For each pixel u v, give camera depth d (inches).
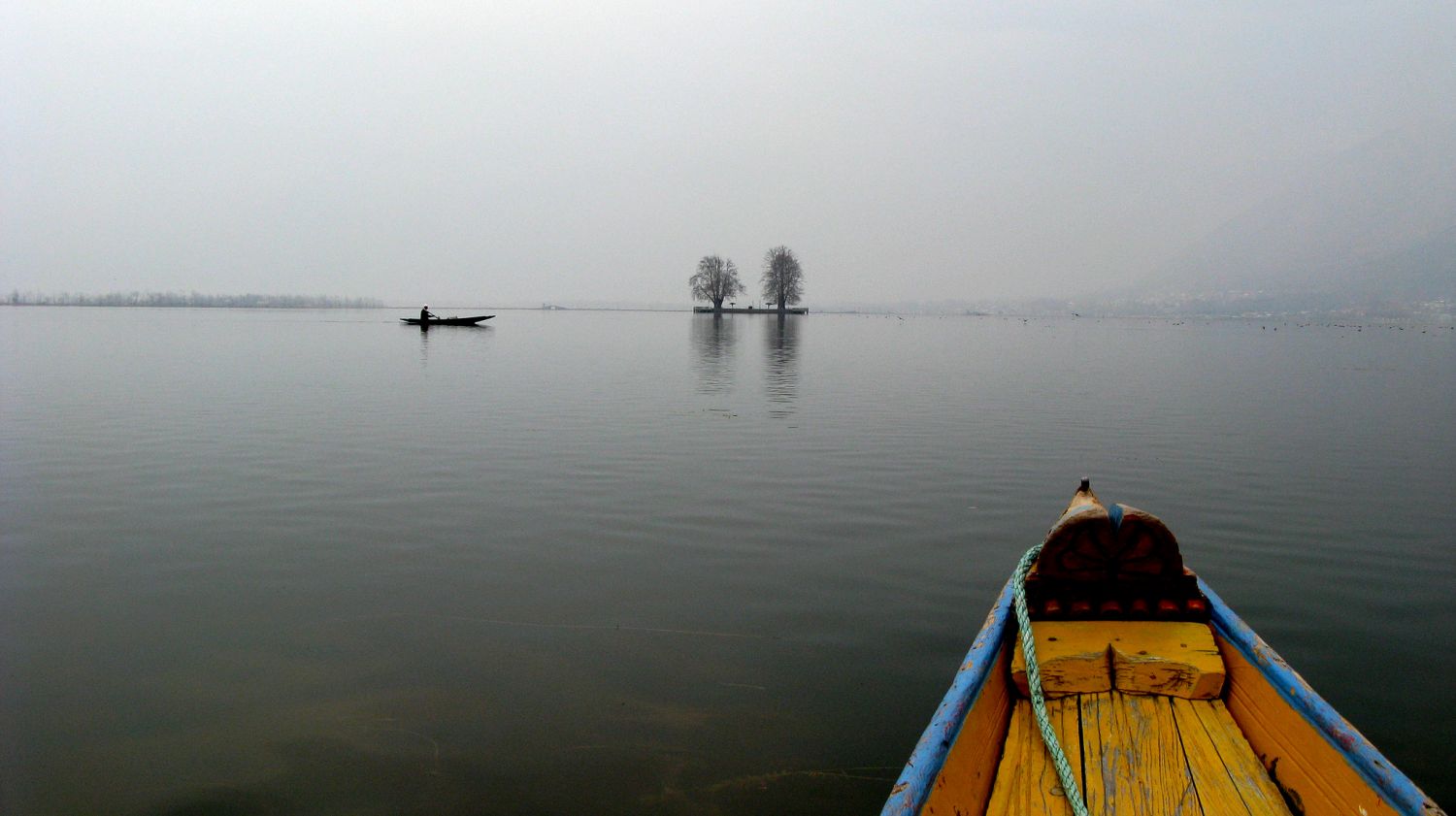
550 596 346.6
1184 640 208.7
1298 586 357.1
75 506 476.7
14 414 800.3
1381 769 149.7
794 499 495.5
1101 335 3336.6
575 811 213.2
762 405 904.9
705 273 5482.3
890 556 394.3
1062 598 216.2
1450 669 280.4
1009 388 1111.6
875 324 4845.0
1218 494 514.6
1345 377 1326.3
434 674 281.0
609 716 255.3
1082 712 196.7
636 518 454.3
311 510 467.2
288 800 217.6
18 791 220.4
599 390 1035.9
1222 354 1994.3
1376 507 483.8
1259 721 184.7
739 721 251.8
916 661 288.4
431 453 621.3
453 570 376.8
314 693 269.1
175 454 614.9
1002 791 171.9
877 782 222.8
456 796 219.3
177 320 3732.8
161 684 274.8
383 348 1822.1
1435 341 2967.5
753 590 352.2
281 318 4202.8
